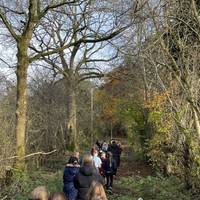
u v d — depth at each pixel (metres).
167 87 16.70
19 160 16.03
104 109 50.66
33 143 21.58
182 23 13.92
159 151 19.12
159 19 13.91
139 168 26.77
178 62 14.12
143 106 25.36
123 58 30.44
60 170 20.50
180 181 15.52
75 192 13.73
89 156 11.45
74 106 36.69
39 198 7.06
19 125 16.72
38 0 17.78
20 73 17.02
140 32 15.95
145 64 22.83
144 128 28.42
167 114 18.59
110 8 19.61
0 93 23.38
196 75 13.71
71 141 35.50
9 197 13.37
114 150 24.80
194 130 14.40
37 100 28.52
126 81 35.81
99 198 9.25
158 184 15.54
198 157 13.98
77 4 18.77
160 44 14.49
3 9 18.08
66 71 36.62
